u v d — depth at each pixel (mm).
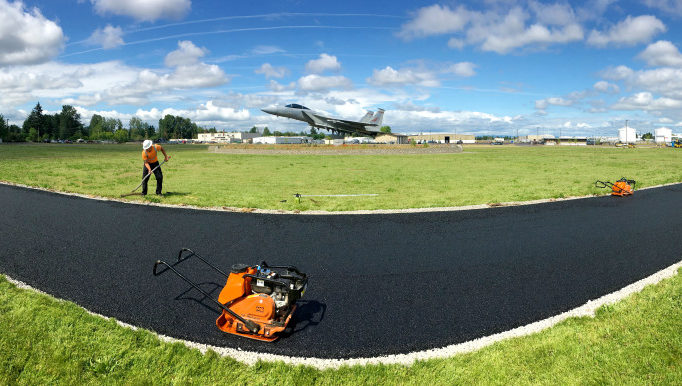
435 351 3904
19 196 12016
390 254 6953
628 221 9750
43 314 4383
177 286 5395
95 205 10859
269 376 3447
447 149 48156
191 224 8898
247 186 15625
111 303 4824
